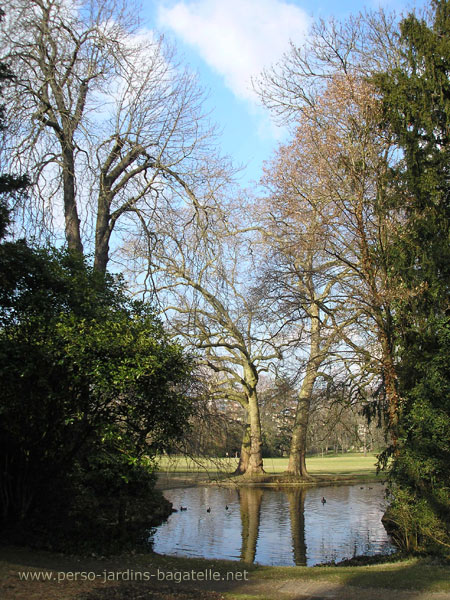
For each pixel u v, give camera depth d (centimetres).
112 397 1037
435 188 1552
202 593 764
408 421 1378
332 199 1697
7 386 971
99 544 1098
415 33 1661
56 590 681
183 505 2380
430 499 1285
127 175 1778
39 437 1061
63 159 1606
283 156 2161
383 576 950
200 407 1717
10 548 966
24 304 1106
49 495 1120
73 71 1608
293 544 1522
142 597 695
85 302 1173
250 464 3603
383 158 1700
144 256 1845
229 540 1562
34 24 1508
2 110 1276
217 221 1845
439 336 1399
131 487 1438
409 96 1634
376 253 1641
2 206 1102
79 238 1686
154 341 1077
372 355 1725
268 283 1878
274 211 2253
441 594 810
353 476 3750
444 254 1447
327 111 1723
